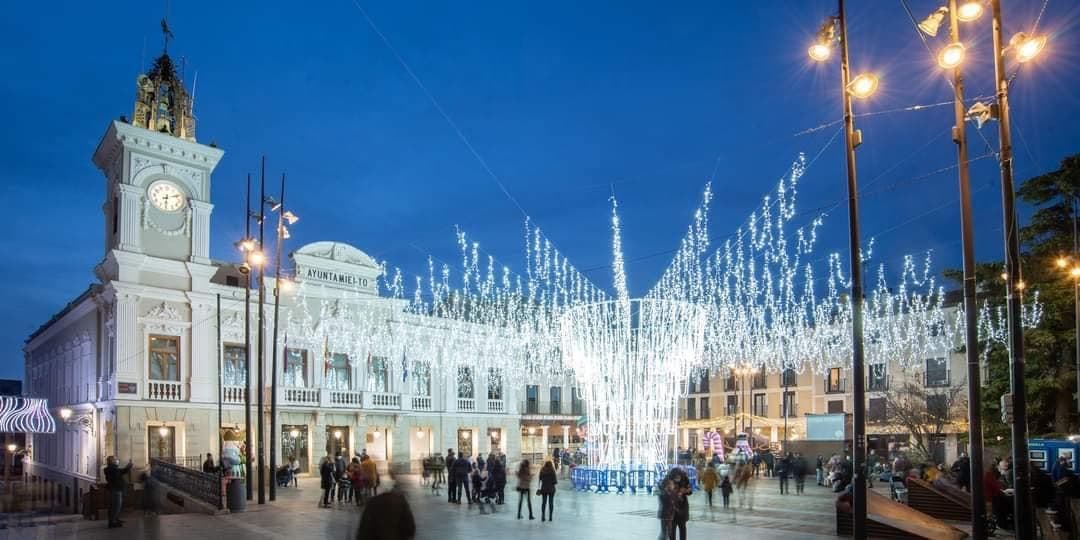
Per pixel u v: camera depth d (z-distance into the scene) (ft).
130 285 118.01
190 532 65.21
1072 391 116.67
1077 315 92.48
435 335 157.79
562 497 94.48
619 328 97.25
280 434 132.67
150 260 120.98
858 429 45.73
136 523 71.72
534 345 178.81
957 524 66.33
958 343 171.12
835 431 153.99
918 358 179.63
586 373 100.17
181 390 122.11
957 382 170.40
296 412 134.31
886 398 168.55
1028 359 117.39
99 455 122.52
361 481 74.13
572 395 193.06
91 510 83.15
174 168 126.41
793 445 159.84
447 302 176.86
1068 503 58.08
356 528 25.58
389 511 24.04
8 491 158.51
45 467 158.71
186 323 124.16
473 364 164.14
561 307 122.42
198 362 124.16
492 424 165.99
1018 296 44.60
